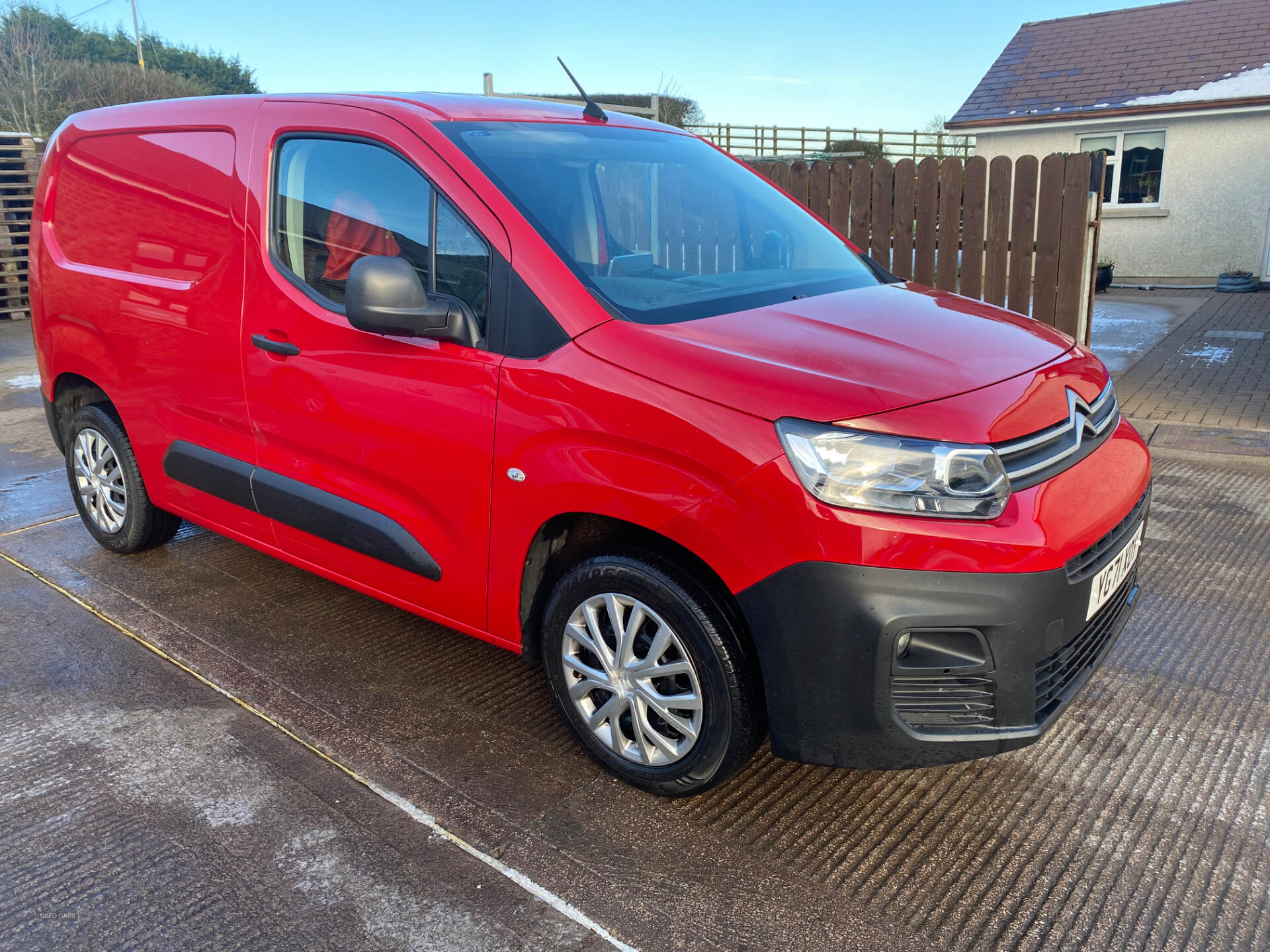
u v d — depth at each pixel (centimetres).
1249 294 1367
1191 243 1509
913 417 205
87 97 2788
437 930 207
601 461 227
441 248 263
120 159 362
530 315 242
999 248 641
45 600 379
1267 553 413
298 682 315
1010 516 205
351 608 371
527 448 240
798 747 219
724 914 212
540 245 247
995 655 205
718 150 371
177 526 415
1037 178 616
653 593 231
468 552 264
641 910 213
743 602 212
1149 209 1526
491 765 269
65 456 426
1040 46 1767
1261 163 1427
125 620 361
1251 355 877
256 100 318
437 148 268
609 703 251
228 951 202
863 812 248
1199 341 966
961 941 203
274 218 303
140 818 246
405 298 241
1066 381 245
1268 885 218
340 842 236
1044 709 221
